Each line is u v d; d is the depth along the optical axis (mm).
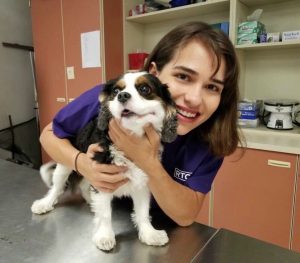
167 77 764
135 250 680
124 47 2455
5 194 998
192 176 847
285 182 1573
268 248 666
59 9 2439
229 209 1783
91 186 796
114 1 2303
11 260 635
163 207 768
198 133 892
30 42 3014
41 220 819
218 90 785
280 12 1946
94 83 2357
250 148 1640
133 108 648
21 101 2967
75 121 922
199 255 648
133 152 692
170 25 2469
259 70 2072
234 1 1808
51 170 1050
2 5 2732
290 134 1692
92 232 750
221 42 743
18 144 2666
